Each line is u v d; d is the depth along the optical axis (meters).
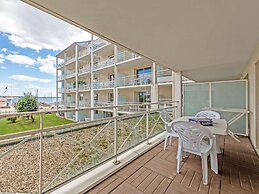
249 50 2.88
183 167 2.38
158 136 3.80
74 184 1.85
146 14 1.64
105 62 12.35
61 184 1.77
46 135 1.68
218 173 2.23
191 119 2.81
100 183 1.96
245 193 1.79
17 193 1.50
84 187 1.80
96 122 2.19
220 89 4.62
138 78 10.24
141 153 2.83
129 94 11.62
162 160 2.62
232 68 4.53
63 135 1.83
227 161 2.63
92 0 1.39
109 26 1.91
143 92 10.95
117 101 11.16
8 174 1.47
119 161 2.46
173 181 2.02
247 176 2.15
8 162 1.45
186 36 2.22
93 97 13.68
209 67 4.33
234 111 4.07
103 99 13.83
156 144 3.33
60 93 20.73
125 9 1.53
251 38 2.30
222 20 1.77
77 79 15.50
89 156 2.11
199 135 2.11
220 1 1.43
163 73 8.84
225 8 1.54
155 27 1.94
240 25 1.89
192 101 5.00
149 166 2.41
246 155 2.88
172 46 2.63
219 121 2.84
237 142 3.65
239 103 4.36
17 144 1.45
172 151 3.00
